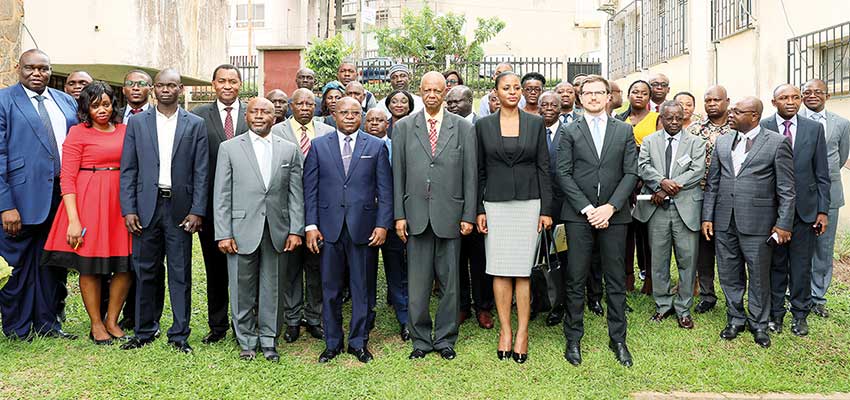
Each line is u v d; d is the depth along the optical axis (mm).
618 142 4754
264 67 10148
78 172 4773
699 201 5535
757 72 8852
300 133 5680
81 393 4016
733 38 9555
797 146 5289
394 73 6977
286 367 4523
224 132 5117
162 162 4699
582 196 4719
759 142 5133
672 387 4410
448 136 4773
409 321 4867
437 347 4848
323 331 5184
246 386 4184
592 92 4809
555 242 4863
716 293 6344
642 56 13336
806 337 5238
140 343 4789
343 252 4762
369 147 4812
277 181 4652
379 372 4500
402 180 4812
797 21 7918
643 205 5664
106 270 4742
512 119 4805
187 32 9516
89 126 4816
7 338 4957
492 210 4785
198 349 4781
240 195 4613
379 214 4781
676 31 11680
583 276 4816
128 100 5219
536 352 4914
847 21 7004
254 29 23547
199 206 4688
